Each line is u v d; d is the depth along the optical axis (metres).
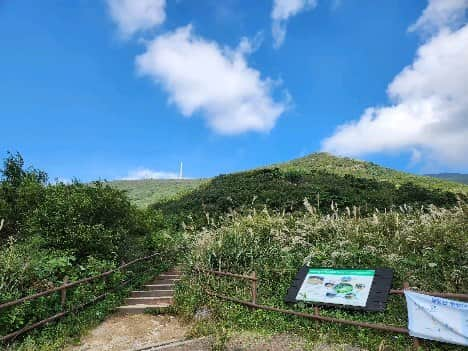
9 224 12.26
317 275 8.62
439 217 10.62
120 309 10.06
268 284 9.42
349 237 10.33
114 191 12.84
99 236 11.25
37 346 7.16
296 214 14.05
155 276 13.58
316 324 7.59
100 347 7.67
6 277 8.07
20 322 7.29
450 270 7.81
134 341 8.02
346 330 7.19
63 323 8.25
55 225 11.03
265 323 8.14
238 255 10.62
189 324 9.04
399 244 9.42
